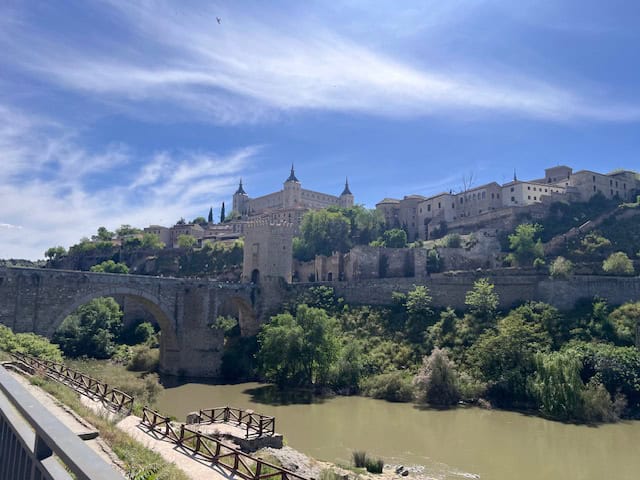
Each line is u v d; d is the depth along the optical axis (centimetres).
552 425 5153
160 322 7975
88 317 9925
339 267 11594
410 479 3469
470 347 6969
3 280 5878
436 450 4281
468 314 7875
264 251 9869
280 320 7412
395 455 4125
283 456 3150
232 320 8562
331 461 3841
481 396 6047
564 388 5475
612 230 11238
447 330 7531
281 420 5234
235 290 8838
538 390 5675
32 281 6125
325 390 6675
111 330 10775
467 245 12056
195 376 7856
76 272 6556
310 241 13912
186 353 7912
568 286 7919
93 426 2100
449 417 5447
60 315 6328
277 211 18600
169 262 15738
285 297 9388
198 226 19512
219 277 13788
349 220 14650
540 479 3634
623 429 5022
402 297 8644
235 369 7881
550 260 10438
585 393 5441
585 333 6819
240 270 13500
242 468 2520
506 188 14138
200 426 3466
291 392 6725
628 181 14375
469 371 6462
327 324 7244
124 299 11625
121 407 3120
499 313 7800
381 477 3434
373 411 5719
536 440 4612
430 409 5819
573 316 7356
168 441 2627
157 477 1255
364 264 11069
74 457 502
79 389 3594
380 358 7250
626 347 6278
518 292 8256
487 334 6962
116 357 9100
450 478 3588
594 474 3766
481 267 11656
